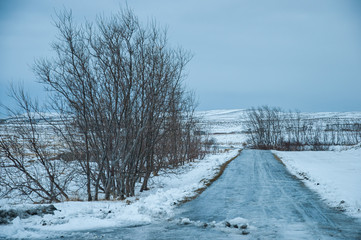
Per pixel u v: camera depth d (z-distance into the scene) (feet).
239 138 295.89
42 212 31.45
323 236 23.24
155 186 63.16
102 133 47.60
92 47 45.83
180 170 81.61
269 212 32.81
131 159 50.70
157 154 64.44
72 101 44.29
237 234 24.22
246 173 74.64
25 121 45.93
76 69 43.91
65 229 26.40
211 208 35.78
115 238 23.34
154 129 53.57
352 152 130.41
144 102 49.73
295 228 25.82
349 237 22.86
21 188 47.14
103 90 46.75
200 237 23.36
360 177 58.39
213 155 148.05
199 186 54.44
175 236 23.80
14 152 46.80
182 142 94.53
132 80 48.19
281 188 50.78
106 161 48.70
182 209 35.50
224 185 55.77
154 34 49.88
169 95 54.60
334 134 227.40
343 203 35.91
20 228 26.25
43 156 52.60
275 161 107.65
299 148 203.51
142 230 25.91
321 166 82.17
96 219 30.07
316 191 46.44
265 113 269.44
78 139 47.85
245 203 38.58
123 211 34.04
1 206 30.91
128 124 48.29
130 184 52.54
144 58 48.52
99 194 55.62
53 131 49.57
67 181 49.85
